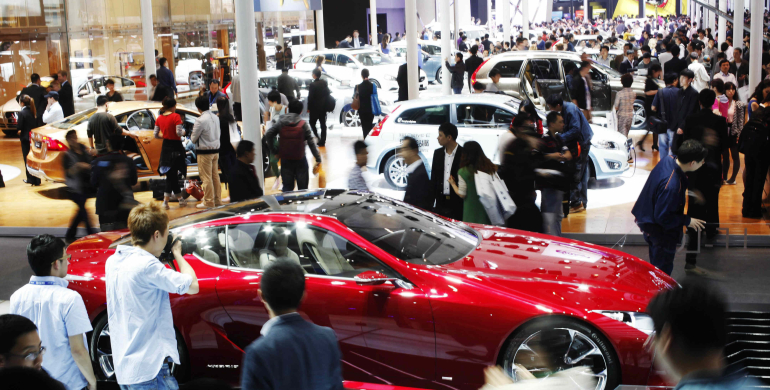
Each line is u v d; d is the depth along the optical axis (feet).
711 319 5.47
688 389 5.39
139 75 64.39
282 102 43.14
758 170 28.48
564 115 29.55
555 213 22.81
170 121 33.81
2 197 38.75
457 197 22.79
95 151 32.55
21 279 24.64
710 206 25.25
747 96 48.06
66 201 37.45
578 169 30.14
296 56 85.71
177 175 34.81
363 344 14.71
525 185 22.11
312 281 15.03
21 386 5.96
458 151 22.77
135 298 11.94
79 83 62.08
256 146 29.22
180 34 68.13
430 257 15.64
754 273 22.33
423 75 77.61
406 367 14.62
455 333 14.19
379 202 17.98
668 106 35.70
